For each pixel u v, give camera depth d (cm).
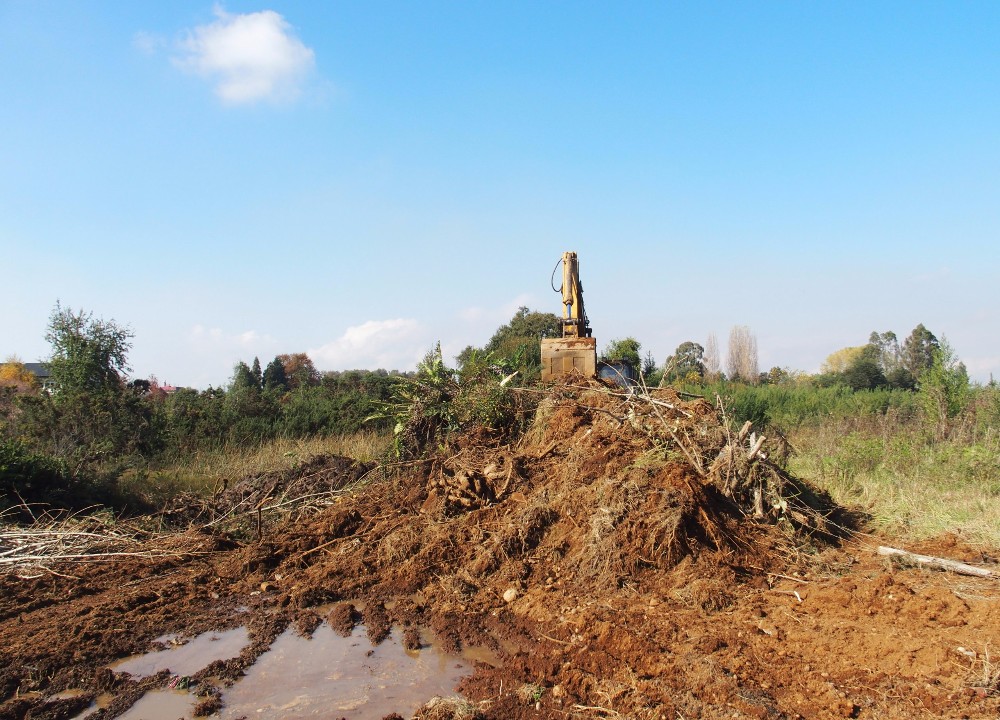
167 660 504
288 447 1636
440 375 1127
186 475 1405
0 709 426
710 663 453
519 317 2947
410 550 705
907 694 412
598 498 696
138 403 1603
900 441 1170
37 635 538
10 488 987
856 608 539
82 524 897
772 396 2081
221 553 772
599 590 605
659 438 821
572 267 1302
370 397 1964
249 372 3266
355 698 445
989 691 402
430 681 467
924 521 788
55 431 1395
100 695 453
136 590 648
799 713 399
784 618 532
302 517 877
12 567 715
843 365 5347
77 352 1752
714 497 709
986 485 892
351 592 641
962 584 599
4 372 3362
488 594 618
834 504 828
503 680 457
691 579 604
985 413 1327
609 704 419
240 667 487
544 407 980
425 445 1061
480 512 746
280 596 629
